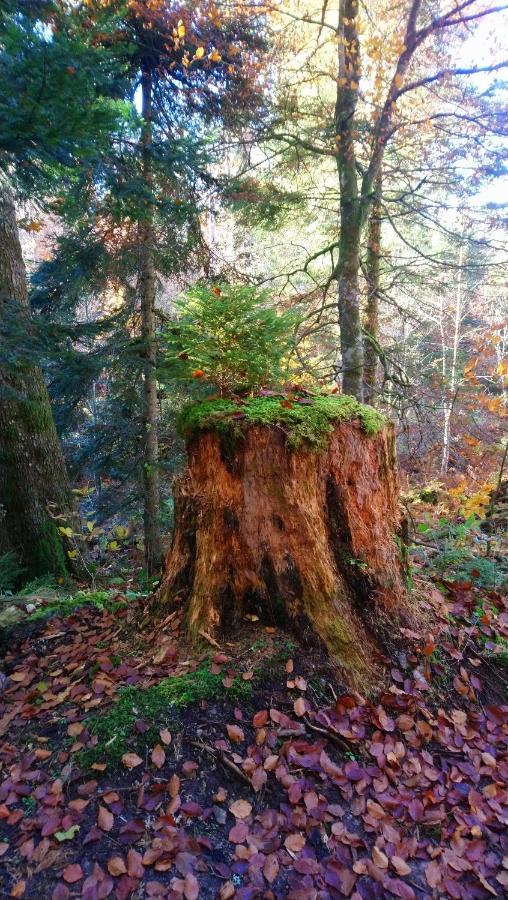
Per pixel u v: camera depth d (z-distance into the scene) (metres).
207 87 6.74
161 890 1.63
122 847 1.76
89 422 9.81
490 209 7.13
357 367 7.54
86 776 2.01
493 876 1.83
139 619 3.03
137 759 2.05
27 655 2.99
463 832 1.97
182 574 2.92
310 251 9.91
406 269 8.62
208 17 6.19
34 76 2.19
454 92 7.12
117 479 7.57
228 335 2.87
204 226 8.62
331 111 7.89
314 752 2.15
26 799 1.94
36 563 5.80
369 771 2.14
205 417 2.70
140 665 2.60
